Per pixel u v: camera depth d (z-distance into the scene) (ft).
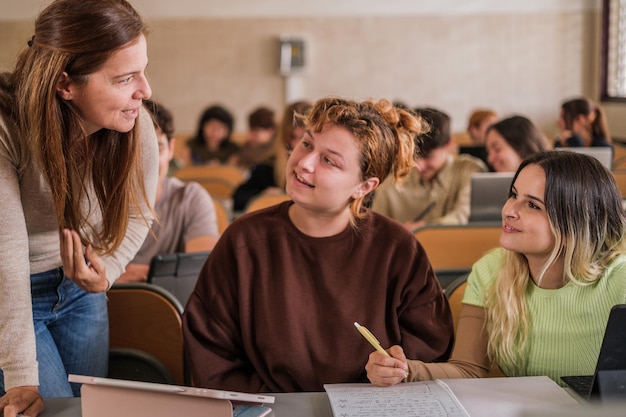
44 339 5.62
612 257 5.12
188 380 6.64
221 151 20.47
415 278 5.52
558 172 5.02
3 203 4.80
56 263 5.60
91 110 4.78
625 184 10.89
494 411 4.30
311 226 5.45
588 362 5.21
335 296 5.40
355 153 5.22
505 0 26.00
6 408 4.35
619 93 25.00
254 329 5.45
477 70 26.32
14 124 4.85
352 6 26.16
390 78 26.45
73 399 4.68
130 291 6.56
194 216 8.70
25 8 25.03
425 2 26.09
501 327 5.29
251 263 5.48
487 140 11.09
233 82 26.50
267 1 26.16
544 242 5.07
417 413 4.24
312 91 26.58
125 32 4.64
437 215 11.26
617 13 25.08
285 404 4.53
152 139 5.80
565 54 26.18
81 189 5.18
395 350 4.94
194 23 26.20
